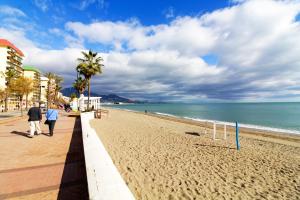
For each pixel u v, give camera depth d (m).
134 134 13.92
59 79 63.62
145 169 6.43
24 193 3.69
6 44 70.25
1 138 9.05
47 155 6.27
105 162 3.68
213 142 12.63
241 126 28.62
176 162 7.43
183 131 18.25
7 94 35.69
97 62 36.38
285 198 4.89
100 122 20.45
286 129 26.44
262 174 6.65
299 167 7.66
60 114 27.45
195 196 4.71
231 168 7.11
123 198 2.26
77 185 4.06
